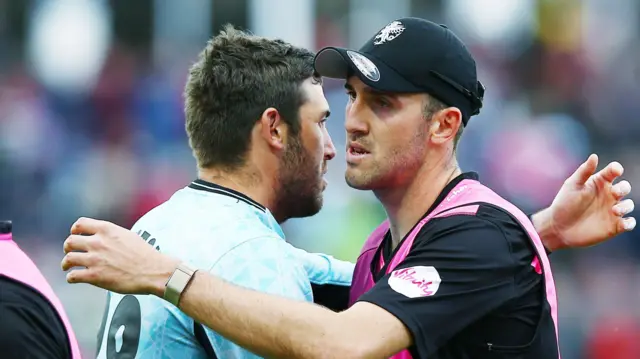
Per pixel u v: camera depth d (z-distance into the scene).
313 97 10.50
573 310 26.23
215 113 10.23
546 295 9.70
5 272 8.92
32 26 33.91
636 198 28.75
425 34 10.01
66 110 32.28
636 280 26.84
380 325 8.96
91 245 8.89
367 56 9.91
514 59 34.16
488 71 33.59
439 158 10.19
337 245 26.84
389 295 9.14
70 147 31.36
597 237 11.21
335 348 8.81
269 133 10.28
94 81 32.88
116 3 33.88
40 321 8.90
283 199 10.62
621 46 34.50
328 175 27.80
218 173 10.36
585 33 34.56
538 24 34.44
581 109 32.88
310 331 8.85
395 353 9.06
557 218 11.34
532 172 30.19
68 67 33.41
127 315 9.80
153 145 31.30
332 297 11.51
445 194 10.12
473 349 9.51
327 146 10.89
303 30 33.84
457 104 10.12
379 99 9.98
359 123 10.05
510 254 9.43
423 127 10.02
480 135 30.88
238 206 10.06
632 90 33.28
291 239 26.84
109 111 32.25
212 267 9.56
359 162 10.09
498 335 9.49
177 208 10.21
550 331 9.76
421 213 10.20
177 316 9.54
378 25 34.47
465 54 10.23
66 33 33.62
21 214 29.59
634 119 32.59
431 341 9.09
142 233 10.14
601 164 31.00
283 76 10.32
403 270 9.37
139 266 8.91
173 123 31.56
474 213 9.62
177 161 30.47
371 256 10.87
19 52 33.69
